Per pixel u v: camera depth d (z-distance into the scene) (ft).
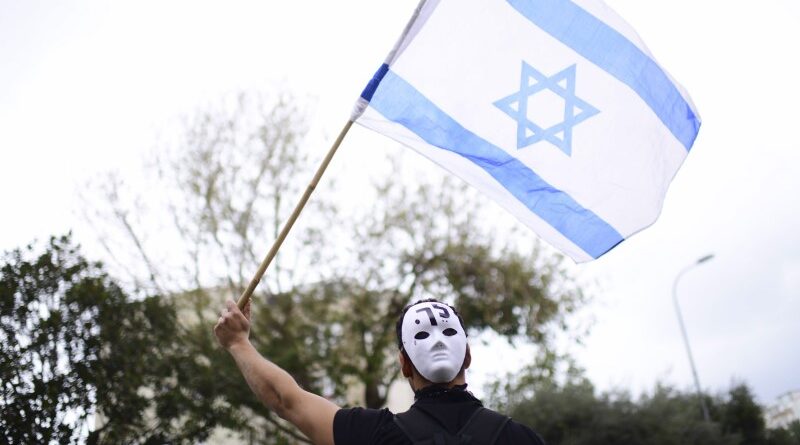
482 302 78.95
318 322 74.90
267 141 73.67
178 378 59.41
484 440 9.60
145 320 56.39
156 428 54.03
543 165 17.52
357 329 76.84
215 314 71.97
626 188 17.33
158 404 55.31
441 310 10.69
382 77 17.66
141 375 52.16
